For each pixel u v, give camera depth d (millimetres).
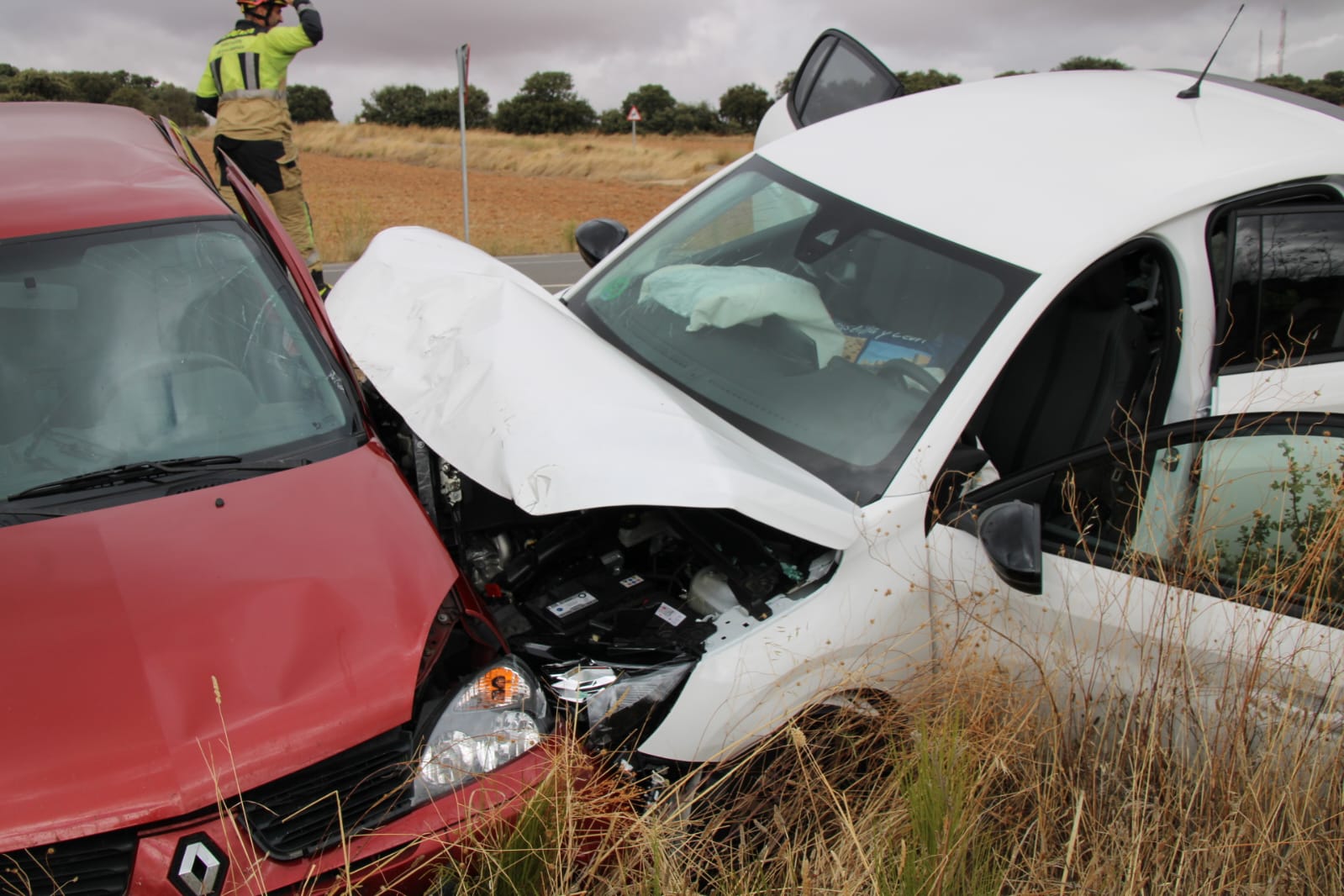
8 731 2203
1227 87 4266
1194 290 3465
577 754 2574
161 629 2434
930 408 3129
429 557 2842
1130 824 2854
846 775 2926
